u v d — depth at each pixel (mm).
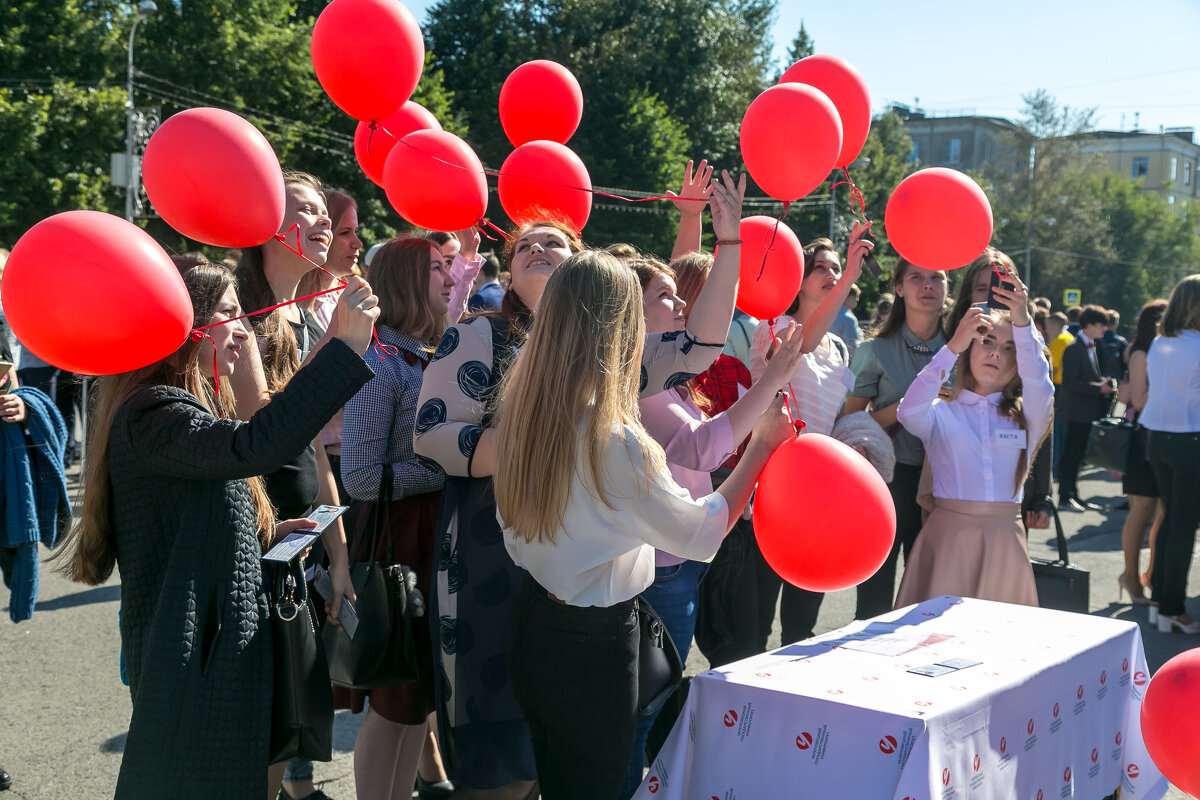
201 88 23906
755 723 2143
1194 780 2012
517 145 3510
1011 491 3477
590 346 1947
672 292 2795
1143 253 60219
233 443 1852
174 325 1803
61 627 4887
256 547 2045
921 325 3906
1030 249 47969
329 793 3232
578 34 31516
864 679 2213
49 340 1727
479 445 2258
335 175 25422
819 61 2994
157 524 1954
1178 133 86500
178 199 2014
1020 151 51594
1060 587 3629
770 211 33375
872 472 2211
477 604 2336
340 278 3209
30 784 3197
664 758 2229
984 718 2111
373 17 2592
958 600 3053
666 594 2729
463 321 2457
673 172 28109
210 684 1904
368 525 2721
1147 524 5535
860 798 1973
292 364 2924
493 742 2324
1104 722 2654
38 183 19766
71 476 8141
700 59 33062
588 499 1967
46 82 21359
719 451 2355
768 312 2996
